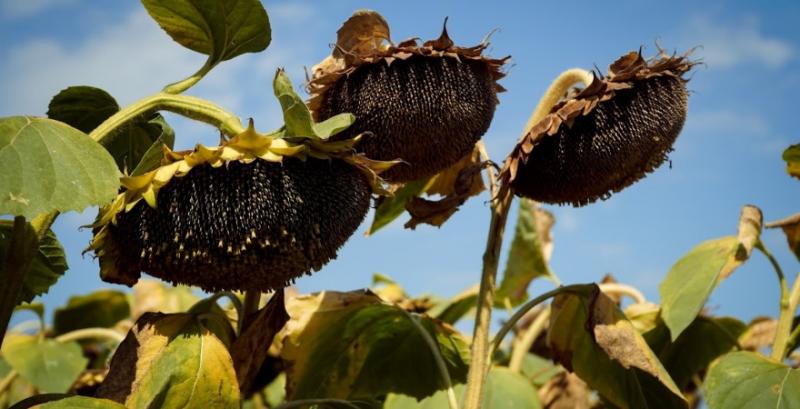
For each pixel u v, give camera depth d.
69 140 1.30
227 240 1.30
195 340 1.40
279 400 2.06
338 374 1.71
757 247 1.78
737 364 1.64
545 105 1.56
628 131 1.48
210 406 1.38
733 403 1.61
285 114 1.32
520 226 2.12
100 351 2.31
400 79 1.46
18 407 1.33
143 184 1.30
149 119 1.52
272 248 1.30
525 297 2.17
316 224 1.32
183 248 1.30
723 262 1.76
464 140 1.49
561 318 1.66
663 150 1.52
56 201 1.27
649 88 1.50
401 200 1.76
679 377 1.91
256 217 1.30
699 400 2.09
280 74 1.32
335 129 1.33
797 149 1.84
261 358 1.45
